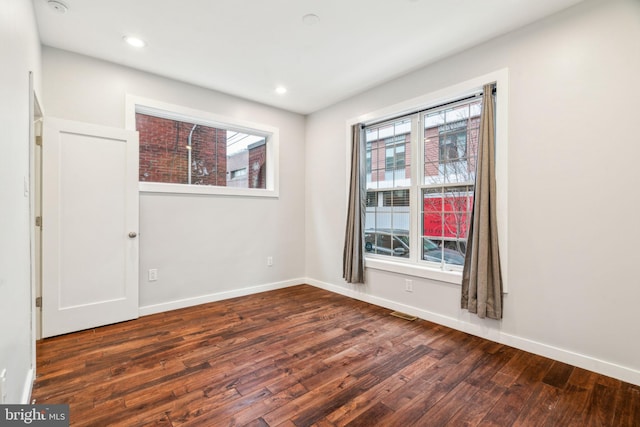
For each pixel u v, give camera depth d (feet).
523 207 8.18
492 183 8.56
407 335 9.16
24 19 5.92
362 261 12.49
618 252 6.83
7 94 4.56
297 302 12.44
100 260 9.62
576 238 7.38
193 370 7.11
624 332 6.75
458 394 6.24
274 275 14.53
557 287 7.65
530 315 8.08
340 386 6.51
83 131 9.30
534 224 8.00
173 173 11.91
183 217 11.75
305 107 14.51
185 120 12.19
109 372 6.98
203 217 12.25
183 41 8.99
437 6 7.41
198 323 10.04
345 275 12.94
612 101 6.89
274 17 7.87
